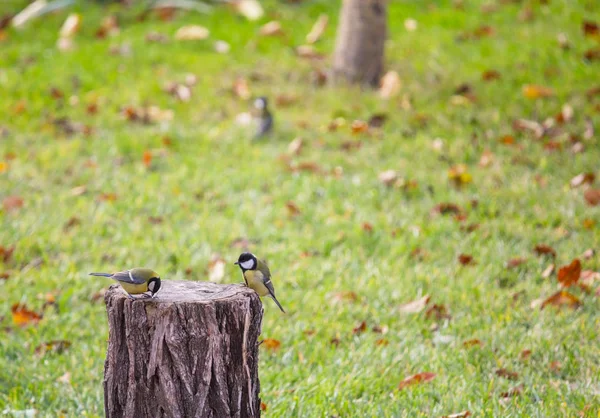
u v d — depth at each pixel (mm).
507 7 23984
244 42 22125
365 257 11430
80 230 12203
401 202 13320
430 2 25125
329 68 20359
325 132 16703
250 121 17297
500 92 17953
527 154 15047
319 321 9547
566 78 18469
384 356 8656
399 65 20203
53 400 7820
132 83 19250
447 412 7402
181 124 17234
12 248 11258
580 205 12727
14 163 14922
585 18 22344
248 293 5789
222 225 12367
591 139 15406
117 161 15211
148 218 12695
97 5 25078
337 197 13570
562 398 7527
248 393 5719
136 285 5691
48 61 20625
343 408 7512
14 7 24734
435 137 16156
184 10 24656
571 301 9672
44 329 9375
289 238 12031
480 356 8602
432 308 9781
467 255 11164
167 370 5527
